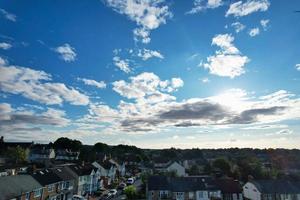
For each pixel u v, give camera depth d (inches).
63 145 5974.4
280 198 2188.7
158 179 2290.8
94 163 3292.3
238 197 2218.3
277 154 5836.6
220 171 3230.8
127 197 2228.1
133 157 5718.5
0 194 1357.0
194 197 2158.0
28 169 2327.8
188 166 4426.7
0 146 4761.3
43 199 1806.1
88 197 2231.8
